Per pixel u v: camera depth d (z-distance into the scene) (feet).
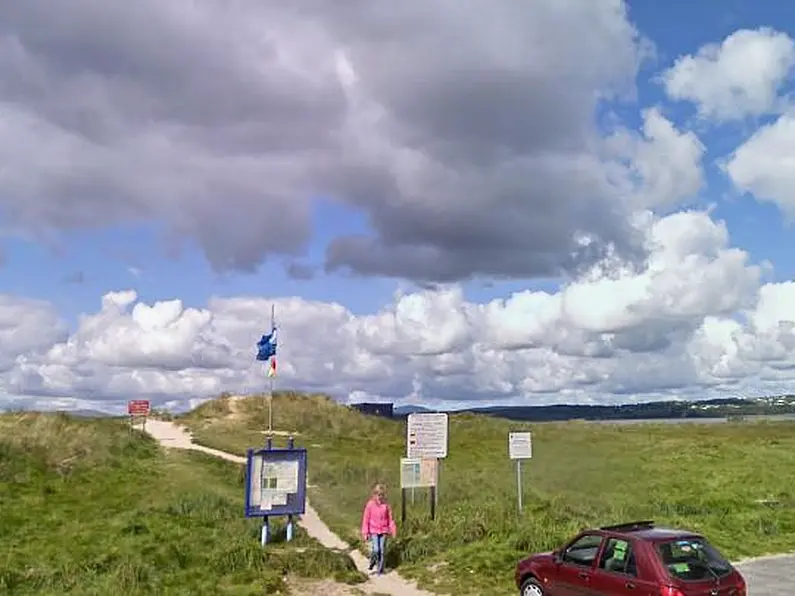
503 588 52.29
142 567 53.67
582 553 43.88
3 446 107.04
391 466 123.24
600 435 184.96
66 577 52.42
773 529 75.72
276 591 52.03
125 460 117.19
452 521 71.51
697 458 137.49
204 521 73.20
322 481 104.83
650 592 38.99
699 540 41.29
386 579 56.65
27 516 74.69
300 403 219.00
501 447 160.04
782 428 210.38
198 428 180.04
